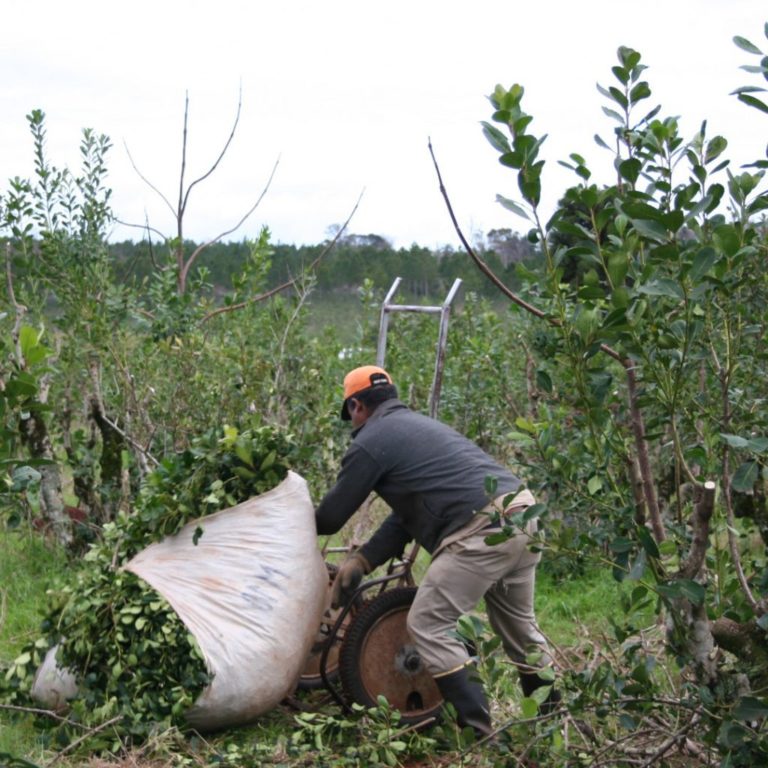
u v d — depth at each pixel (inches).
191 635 192.1
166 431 313.1
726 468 150.3
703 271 130.0
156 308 324.2
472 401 384.2
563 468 152.0
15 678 202.8
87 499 318.0
